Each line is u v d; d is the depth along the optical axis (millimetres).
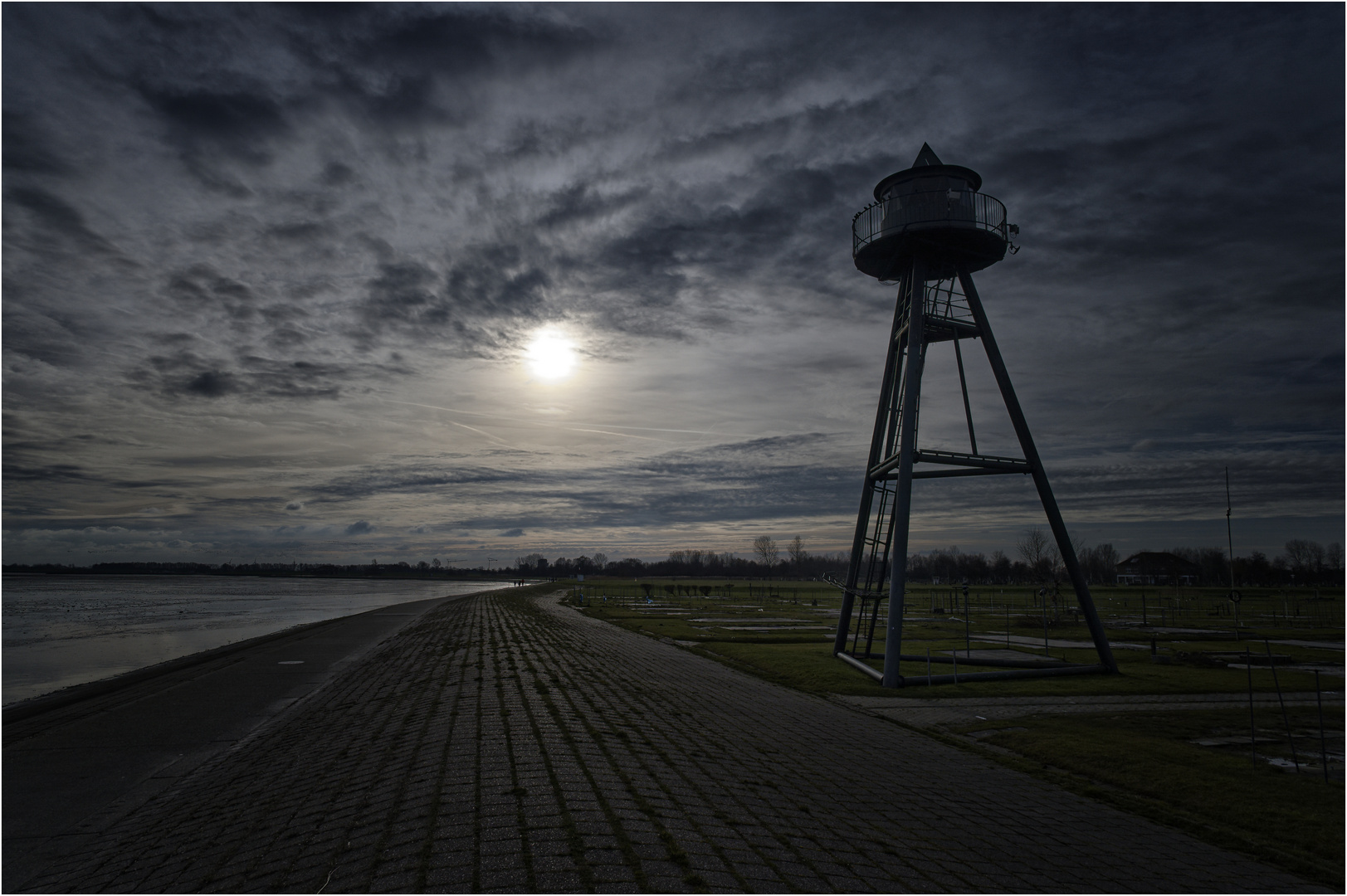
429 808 9391
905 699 19672
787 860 8070
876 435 26000
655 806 9656
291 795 10773
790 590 121812
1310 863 8617
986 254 24062
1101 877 8055
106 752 14531
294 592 141875
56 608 81375
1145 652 30531
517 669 23578
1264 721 16750
